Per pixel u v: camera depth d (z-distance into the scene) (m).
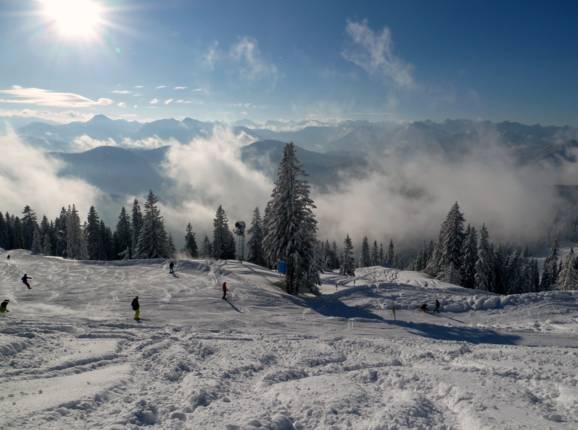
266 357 15.96
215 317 26.72
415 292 38.06
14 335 16.78
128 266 46.91
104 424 8.89
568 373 13.15
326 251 115.44
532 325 28.09
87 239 82.56
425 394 11.29
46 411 9.19
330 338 21.23
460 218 58.72
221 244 77.06
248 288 36.59
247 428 8.64
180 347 17.03
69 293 32.09
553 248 91.31
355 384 12.14
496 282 72.00
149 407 9.98
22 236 101.25
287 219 39.09
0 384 11.17
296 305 33.31
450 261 58.91
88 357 14.48
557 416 9.23
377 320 29.05
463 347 18.30
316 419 9.41
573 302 33.06
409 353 17.42
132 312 26.73
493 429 8.29
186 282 38.22
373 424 8.85
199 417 9.40
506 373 13.27
